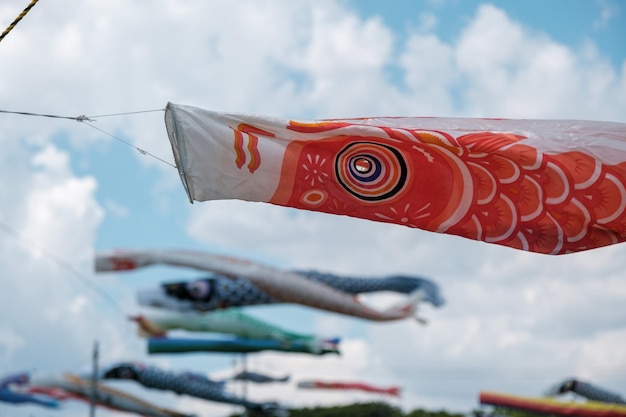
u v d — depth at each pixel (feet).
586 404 134.00
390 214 28.25
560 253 28.66
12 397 139.95
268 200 27.63
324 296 97.96
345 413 162.71
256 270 98.12
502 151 28.12
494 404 138.31
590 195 28.32
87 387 140.46
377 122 28.55
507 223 28.40
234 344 134.10
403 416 168.66
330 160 27.78
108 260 104.01
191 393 142.20
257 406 148.66
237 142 27.25
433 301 115.96
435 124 28.66
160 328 132.67
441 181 28.19
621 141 28.53
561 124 28.73
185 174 27.09
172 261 101.09
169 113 27.32
